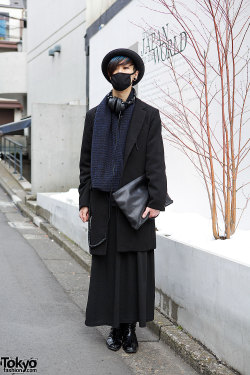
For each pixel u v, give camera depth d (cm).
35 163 1057
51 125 1063
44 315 398
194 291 333
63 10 1424
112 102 313
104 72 328
